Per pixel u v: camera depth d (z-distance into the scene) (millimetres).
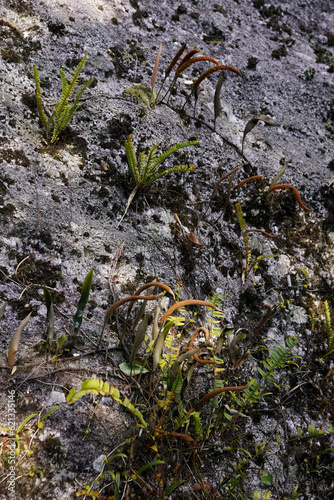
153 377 1902
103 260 2193
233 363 2131
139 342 1733
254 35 3598
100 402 1812
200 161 2746
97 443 1730
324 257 2807
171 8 3385
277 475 1988
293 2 4043
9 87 2371
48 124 2268
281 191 2871
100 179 2379
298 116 3318
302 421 2207
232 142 2939
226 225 2648
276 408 2189
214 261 2512
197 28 3375
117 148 2516
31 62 2527
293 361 2361
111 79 2744
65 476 1635
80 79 2623
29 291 1948
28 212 2105
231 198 2740
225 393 2105
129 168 2496
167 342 1881
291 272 2654
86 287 1669
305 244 2791
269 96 3311
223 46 3369
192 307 2297
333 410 2299
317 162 3133
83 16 2879
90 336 1953
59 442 1667
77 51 2723
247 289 2490
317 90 3516
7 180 2113
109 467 1715
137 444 1785
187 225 2523
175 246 2420
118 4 3125
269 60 3490
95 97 2607
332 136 3350
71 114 2227
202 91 3072
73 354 1876
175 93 2932
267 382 2240
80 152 2410
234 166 2836
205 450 1907
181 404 1810
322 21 4027
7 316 1845
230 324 2348
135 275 2246
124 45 2939
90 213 2275
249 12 3758
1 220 2021
